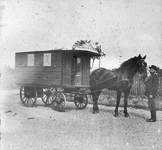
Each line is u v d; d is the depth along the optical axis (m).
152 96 7.10
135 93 13.65
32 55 9.45
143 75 7.63
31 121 6.97
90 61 9.52
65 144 4.68
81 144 4.73
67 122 6.90
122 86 7.95
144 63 7.70
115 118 7.64
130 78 7.97
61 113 8.40
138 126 6.41
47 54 8.98
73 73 8.91
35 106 9.87
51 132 5.62
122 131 5.91
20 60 9.89
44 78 9.06
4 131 5.69
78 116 7.89
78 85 8.74
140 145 4.65
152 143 4.86
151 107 7.16
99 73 8.66
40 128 6.07
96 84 8.59
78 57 8.97
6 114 7.89
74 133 5.66
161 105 10.52
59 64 8.62
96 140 4.99
